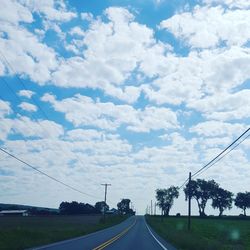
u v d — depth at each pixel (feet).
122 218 565.94
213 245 107.76
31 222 304.30
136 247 110.01
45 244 113.91
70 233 169.89
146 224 386.73
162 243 134.72
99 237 157.58
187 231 210.38
